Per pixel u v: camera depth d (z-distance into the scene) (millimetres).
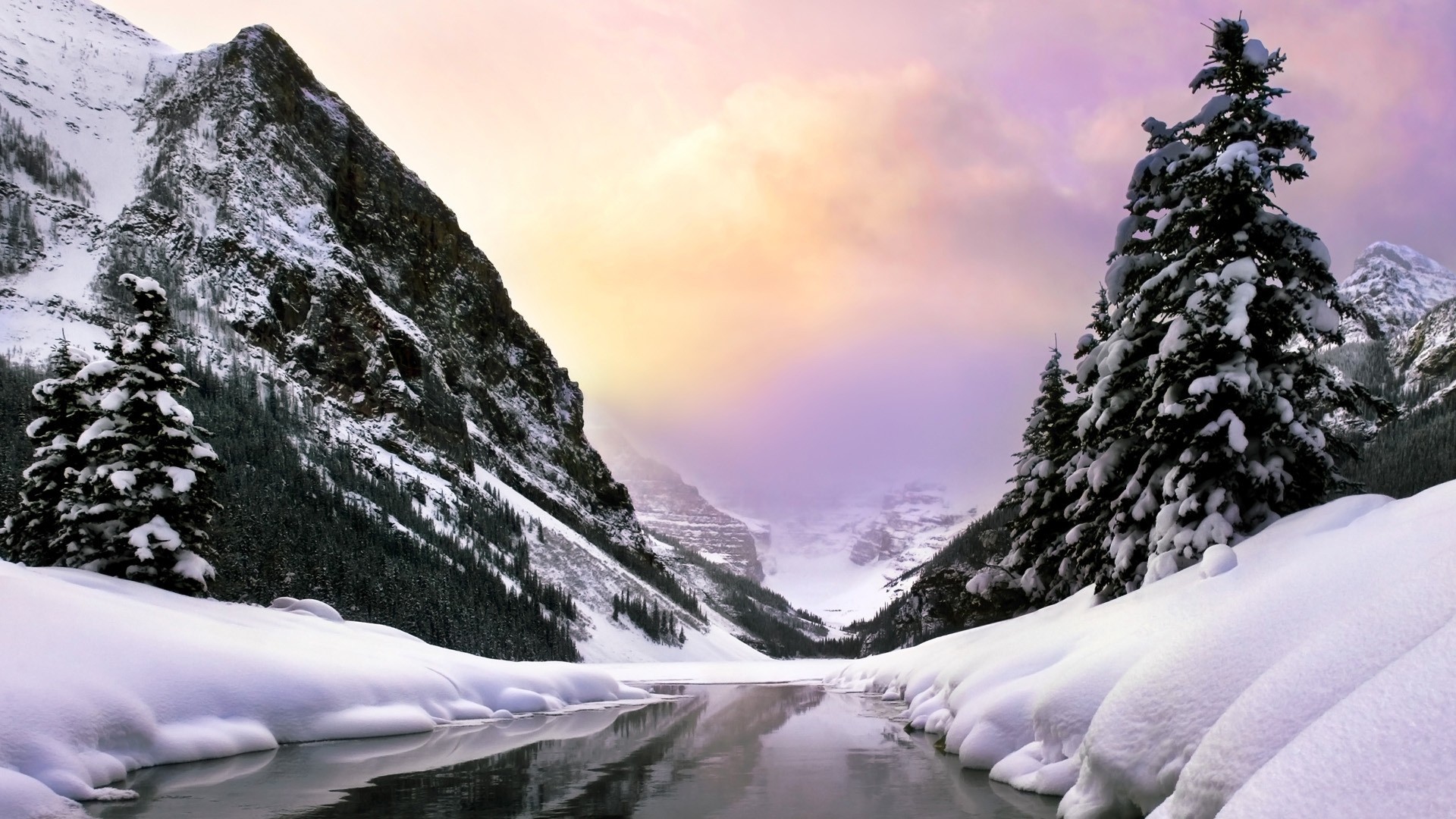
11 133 150375
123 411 30391
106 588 20922
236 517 75125
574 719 25891
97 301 130375
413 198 197250
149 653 16609
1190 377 20047
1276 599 8656
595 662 109438
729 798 12406
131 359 31016
